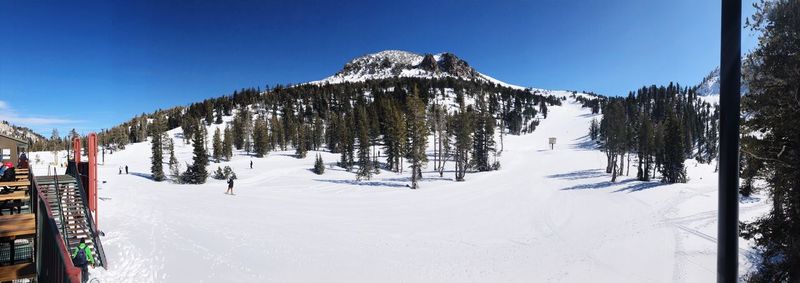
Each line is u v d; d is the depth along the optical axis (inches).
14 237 217.9
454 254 813.9
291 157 3270.2
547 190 1764.3
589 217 1179.9
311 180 2128.4
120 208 1100.5
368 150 2684.5
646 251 824.3
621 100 6688.0
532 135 5629.9
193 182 2042.3
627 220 1112.8
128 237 767.7
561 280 679.7
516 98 7229.3
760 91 378.0
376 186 1897.1
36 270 201.5
